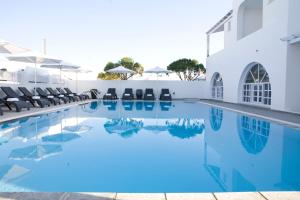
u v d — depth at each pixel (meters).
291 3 10.34
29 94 12.47
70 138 6.25
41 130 7.19
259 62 13.14
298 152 5.19
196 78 32.72
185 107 14.48
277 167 4.26
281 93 11.13
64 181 3.52
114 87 22.00
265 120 8.95
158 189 3.32
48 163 4.29
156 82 22.42
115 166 4.19
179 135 6.78
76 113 11.09
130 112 11.84
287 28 10.48
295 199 2.70
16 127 7.55
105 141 5.97
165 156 4.79
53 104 14.29
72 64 16.53
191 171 4.00
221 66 19.09
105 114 10.95
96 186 3.38
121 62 32.47
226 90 18.17
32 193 2.76
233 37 17.34
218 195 2.79
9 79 14.27
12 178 3.60
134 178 3.68
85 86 21.88
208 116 10.52
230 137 6.59
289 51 10.63
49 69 18.72
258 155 4.96
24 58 12.91
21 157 4.61
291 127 7.54
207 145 5.68
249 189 3.34
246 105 14.98
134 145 5.62
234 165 4.33
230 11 18.05
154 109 13.33
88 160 4.48
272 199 2.70
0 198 2.64
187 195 2.78
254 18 16.86
